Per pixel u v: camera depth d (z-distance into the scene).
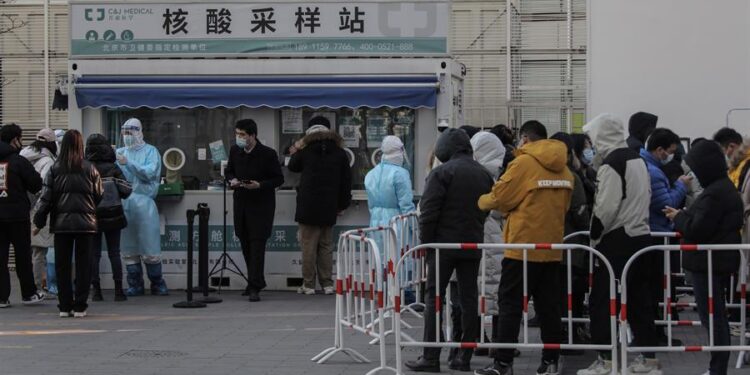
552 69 20.61
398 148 14.13
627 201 9.51
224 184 15.46
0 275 14.38
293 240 15.62
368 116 15.66
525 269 9.30
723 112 16.53
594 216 9.53
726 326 9.27
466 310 9.85
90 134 15.67
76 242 13.39
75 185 13.20
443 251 9.69
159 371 9.98
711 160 9.27
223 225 15.55
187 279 14.27
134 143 15.15
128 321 13.06
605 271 9.48
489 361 10.56
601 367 9.64
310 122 15.41
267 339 11.81
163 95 15.36
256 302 14.62
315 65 15.43
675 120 16.69
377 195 14.01
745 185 11.08
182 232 15.65
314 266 15.20
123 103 15.42
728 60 16.52
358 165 15.73
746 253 9.78
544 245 9.14
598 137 9.64
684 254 9.42
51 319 13.27
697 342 11.70
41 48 19.89
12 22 19.97
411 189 14.34
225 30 15.48
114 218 14.66
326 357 10.45
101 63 15.60
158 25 15.55
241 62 15.47
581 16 20.47
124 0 15.62
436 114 15.40
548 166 9.41
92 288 15.11
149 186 15.17
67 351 11.04
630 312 9.78
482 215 9.91
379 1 15.39
